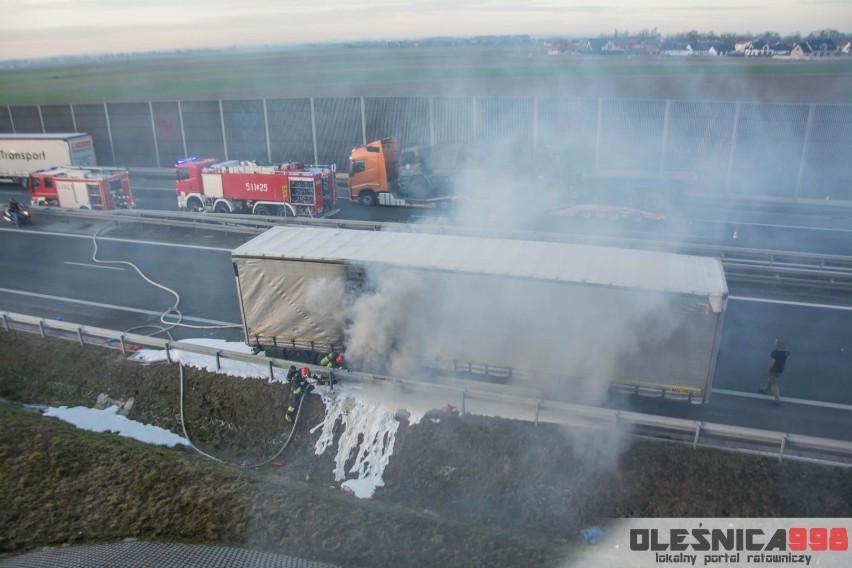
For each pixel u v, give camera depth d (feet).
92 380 51.70
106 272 74.74
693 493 37.24
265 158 131.44
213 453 45.70
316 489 41.14
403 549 34.91
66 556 34.01
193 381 49.32
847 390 46.91
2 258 80.89
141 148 140.46
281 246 48.55
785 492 36.35
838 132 98.37
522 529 37.63
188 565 32.86
